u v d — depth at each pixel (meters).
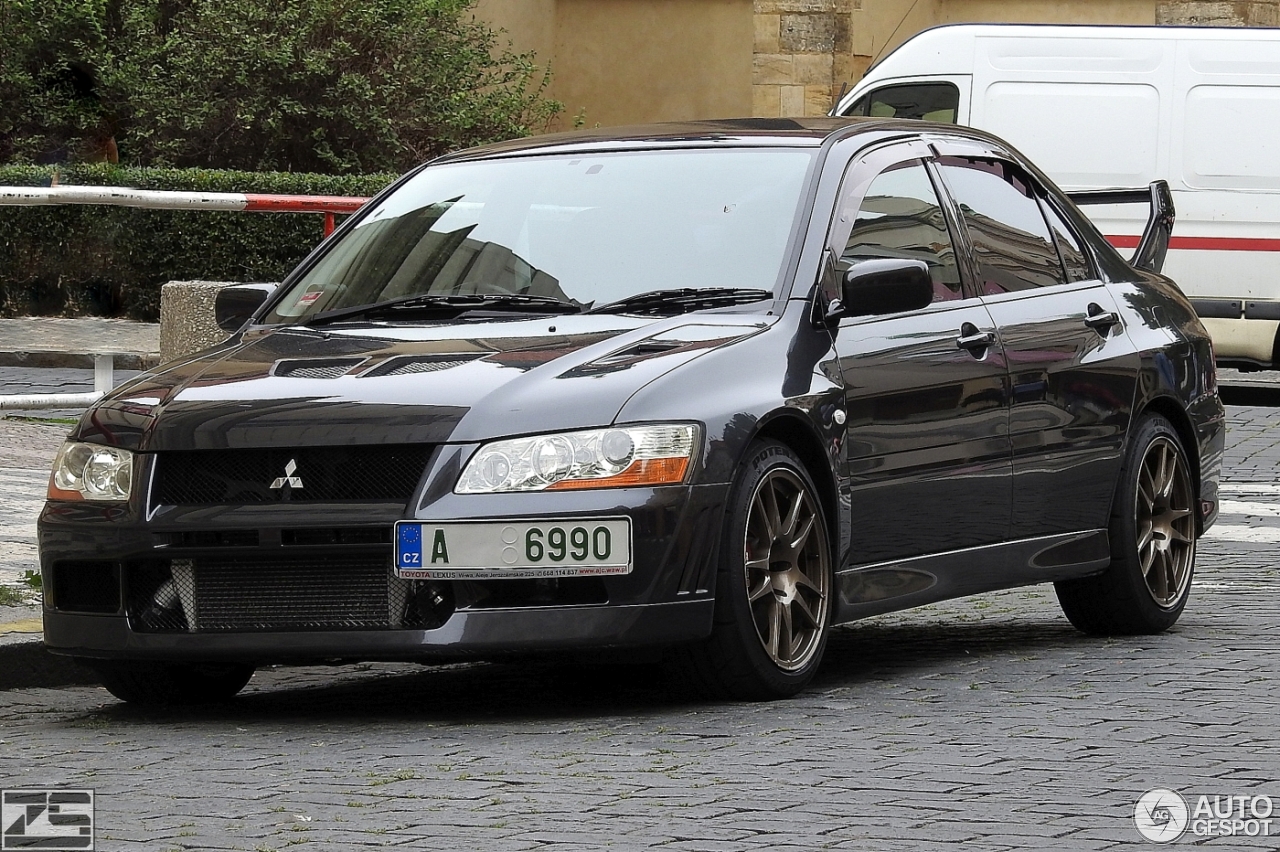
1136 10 68.75
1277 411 43.72
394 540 14.47
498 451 14.51
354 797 12.52
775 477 15.51
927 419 17.00
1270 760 13.45
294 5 59.34
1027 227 19.38
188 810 12.23
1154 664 17.66
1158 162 45.56
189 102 58.97
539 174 18.20
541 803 12.26
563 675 17.70
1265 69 45.03
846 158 17.59
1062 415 18.56
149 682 16.42
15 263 53.47
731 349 15.60
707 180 17.50
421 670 18.52
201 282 31.75
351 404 14.88
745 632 15.24
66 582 15.74
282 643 14.74
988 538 17.78
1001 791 12.52
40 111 60.69
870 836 11.38
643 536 14.55
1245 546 26.42
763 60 71.56
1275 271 45.00
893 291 16.11
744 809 12.06
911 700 15.79
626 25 74.62
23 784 13.15
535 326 16.23
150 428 15.33
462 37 63.81
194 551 14.90
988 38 46.88
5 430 33.88
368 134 60.41
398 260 17.92
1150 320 20.25
